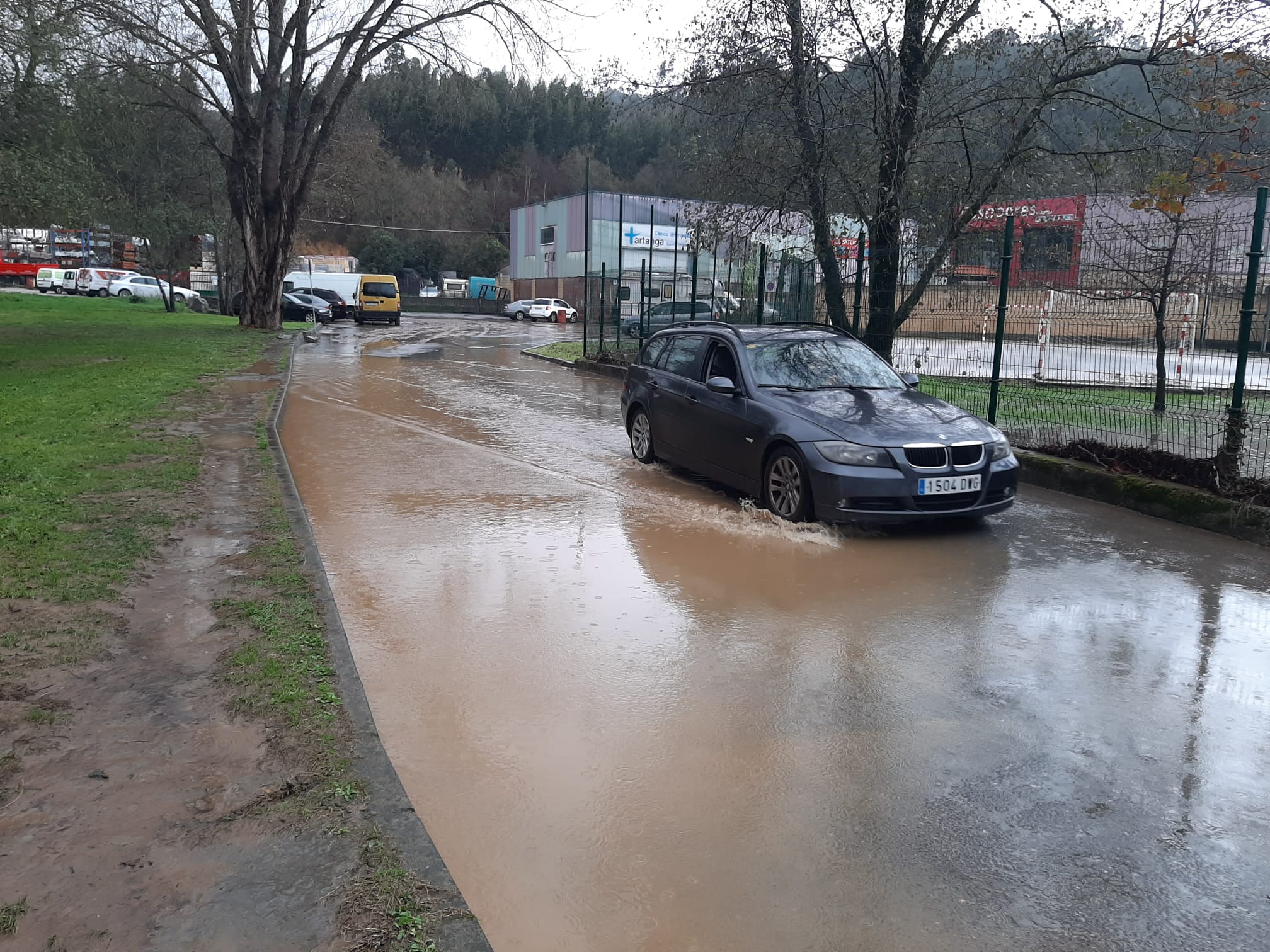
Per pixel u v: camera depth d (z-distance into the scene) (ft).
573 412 45.27
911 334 40.70
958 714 13.46
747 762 11.94
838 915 9.02
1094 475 28.22
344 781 10.27
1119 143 38.42
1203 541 23.49
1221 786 11.56
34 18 48.37
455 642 15.83
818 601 18.26
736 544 22.22
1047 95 37.88
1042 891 9.45
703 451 27.86
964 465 23.09
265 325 104.47
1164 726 13.17
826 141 41.22
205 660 13.42
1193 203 32.42
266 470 26.96
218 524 20.77
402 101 314.55
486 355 83.71
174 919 8.02
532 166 338.34
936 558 21.49
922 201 40.16
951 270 38.75
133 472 25.59
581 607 17.67
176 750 10.87
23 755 10.66
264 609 15.43
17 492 22.49
